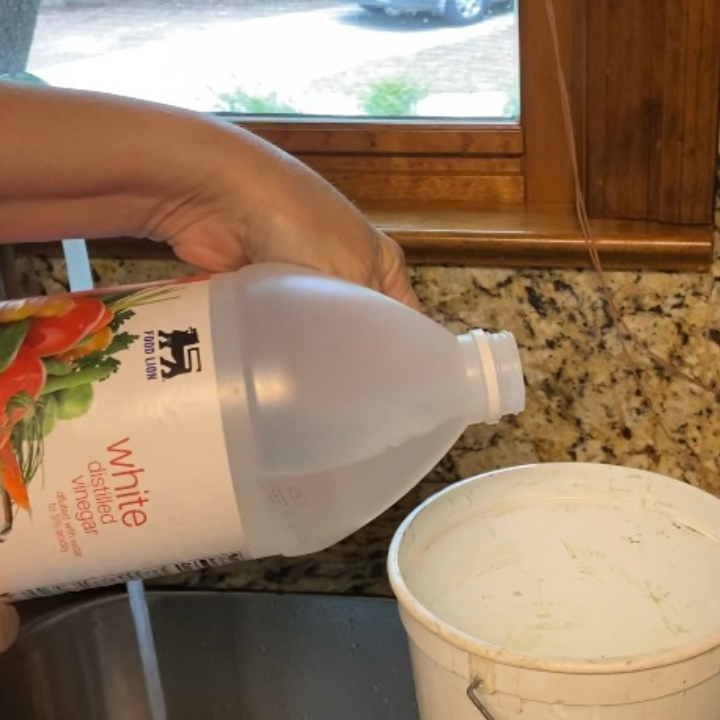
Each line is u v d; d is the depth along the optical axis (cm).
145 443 55
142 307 57
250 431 56
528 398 85
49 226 62
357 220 63
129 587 88
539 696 57
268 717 93
